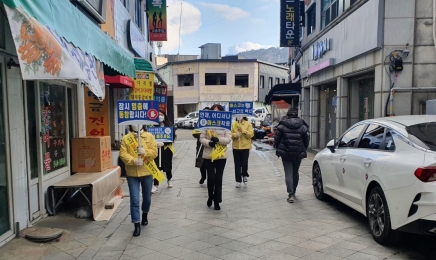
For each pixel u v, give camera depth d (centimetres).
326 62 1296
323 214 634
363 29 1012
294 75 2173
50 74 335
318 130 1662
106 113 883
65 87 675
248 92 4128
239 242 499
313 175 770
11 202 480
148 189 560
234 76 4109
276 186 877
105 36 574
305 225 572
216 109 702
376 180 488
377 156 507
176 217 620
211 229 554
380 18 918
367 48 984
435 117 543
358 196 550
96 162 688
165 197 764
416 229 415
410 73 906
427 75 905
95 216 597
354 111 1232
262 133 2258
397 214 438
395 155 471
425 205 401
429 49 901
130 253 462
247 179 966
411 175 420
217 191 661
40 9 340
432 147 438
